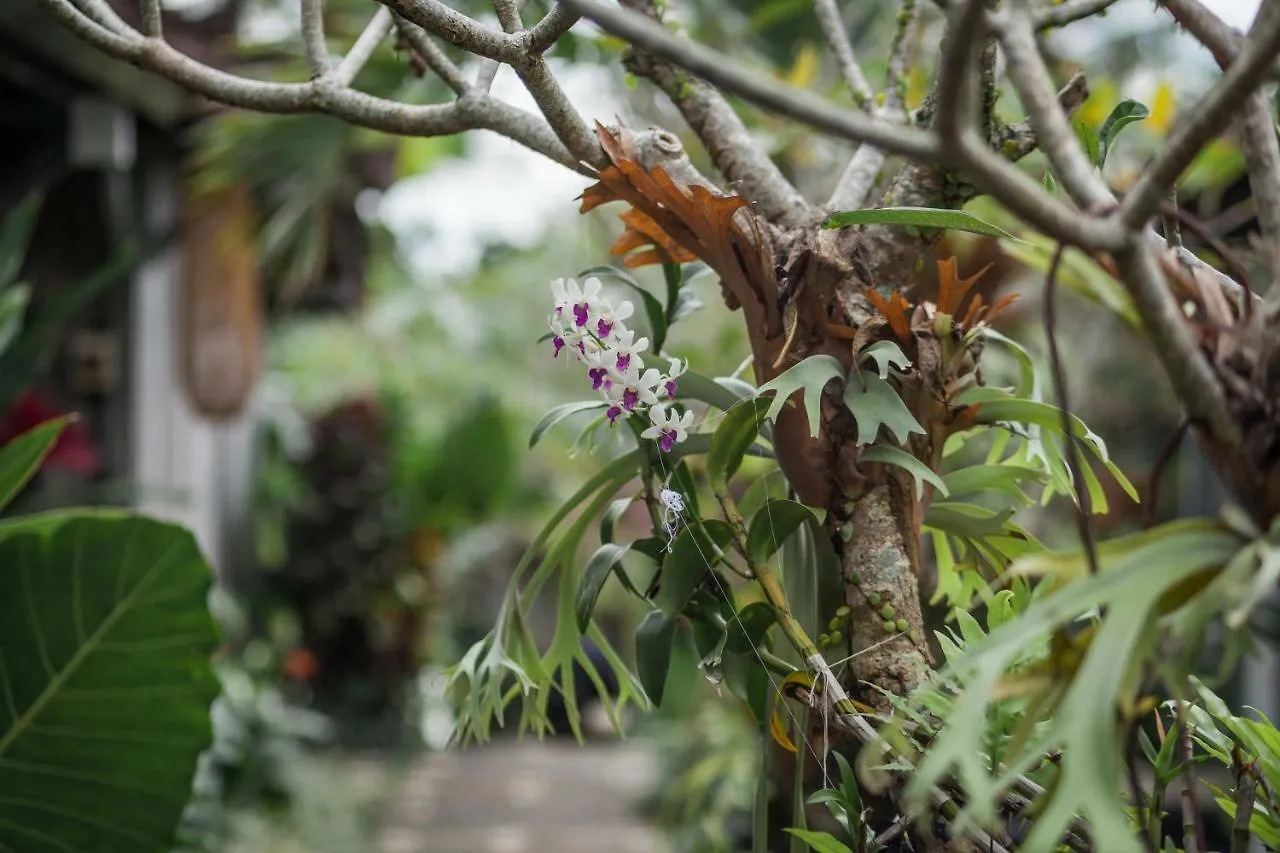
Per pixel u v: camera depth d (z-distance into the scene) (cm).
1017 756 129
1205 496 644
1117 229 122
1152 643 125
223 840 506
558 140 170
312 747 970
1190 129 120
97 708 215
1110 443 702
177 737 219
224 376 495
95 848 220
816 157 360
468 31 154
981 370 174
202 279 497
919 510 161
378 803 791
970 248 243
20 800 218
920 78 342
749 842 482
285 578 1130
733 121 177
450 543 1238
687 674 552
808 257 158
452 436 1216
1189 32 138
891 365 159
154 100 499
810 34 471
